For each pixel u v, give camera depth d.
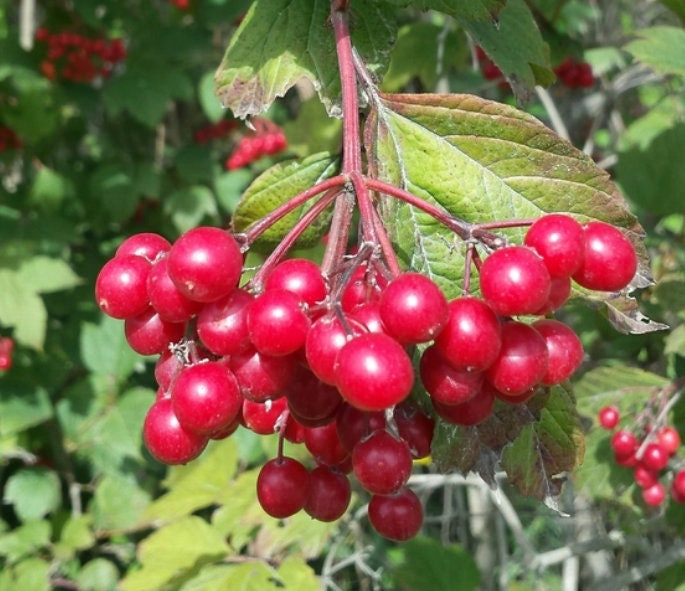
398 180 0.16
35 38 0.46
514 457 0.17
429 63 0.33
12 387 0.41
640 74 0.47
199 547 0.27
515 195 0.16
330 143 0.34
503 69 0.19
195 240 0.13
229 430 0.15
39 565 0.40
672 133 0.35
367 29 0.18
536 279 0.12
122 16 0.50
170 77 0.47
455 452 0.16
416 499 0.15
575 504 0.40
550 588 0.45
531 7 0.31
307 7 0.18
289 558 0.26
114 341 0.43
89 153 0.53
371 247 0.13
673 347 0.28
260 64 0.18
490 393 0.14
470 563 0.36
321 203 0.14
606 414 0.30
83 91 0.48
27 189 0.47
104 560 0.41
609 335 0.34
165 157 0.53
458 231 0.13
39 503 0.42
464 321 0.12
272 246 0.18
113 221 0.48
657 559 0.34
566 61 0.39
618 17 0.56
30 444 0.45
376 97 0.16
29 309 0.38
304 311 0.12
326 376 0.12
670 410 0.31
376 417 0.14
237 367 0.13
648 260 0.16
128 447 0.41
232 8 0.49
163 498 0.29
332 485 0.15
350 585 0.45
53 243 0.44
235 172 0.50
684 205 0.35
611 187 0.16
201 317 0.13
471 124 0.16
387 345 0.12
